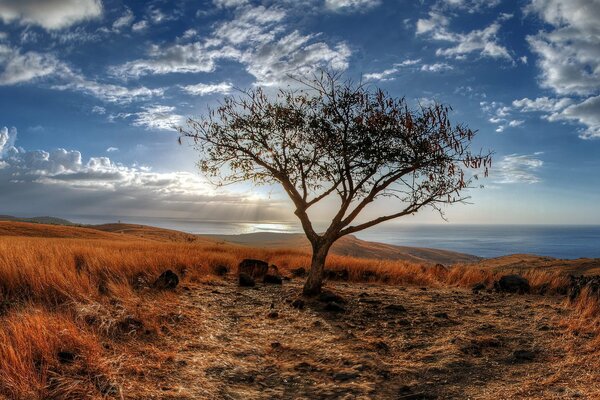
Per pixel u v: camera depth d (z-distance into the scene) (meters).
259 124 12.10
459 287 15.31
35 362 5.29
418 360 6.87
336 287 13.69
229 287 12.88
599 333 7.77
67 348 5.71
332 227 11.73
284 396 5.41
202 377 5.77
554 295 12.95
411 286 15.05
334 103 11.59
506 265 40.81
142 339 6.97
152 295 9.97
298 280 15.14
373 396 5.44
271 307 10.23
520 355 6.95
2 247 12.39
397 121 11.19
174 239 82.50
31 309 7.37
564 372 6.14
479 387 5.77
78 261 13.06
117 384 5.04
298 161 12.16
